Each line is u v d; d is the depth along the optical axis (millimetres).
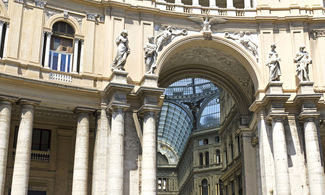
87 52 28859
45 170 30844
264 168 29547
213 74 37562
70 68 28734
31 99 25969
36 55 27172
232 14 32875
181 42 31203
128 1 30938
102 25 29891
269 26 32156
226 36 32000
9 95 25359
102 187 26531
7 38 26594
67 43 29094
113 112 26938
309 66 31109
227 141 51500
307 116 28469
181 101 71188
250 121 34656
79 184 26188
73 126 32312
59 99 26969
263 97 29516
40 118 31531
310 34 32406
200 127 68625
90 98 27828
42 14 28078
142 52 29859
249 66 31844
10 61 26094
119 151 26266
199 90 70312
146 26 30594
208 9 32750
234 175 45500
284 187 27531
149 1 31312
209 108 68875
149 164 26734
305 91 29281
